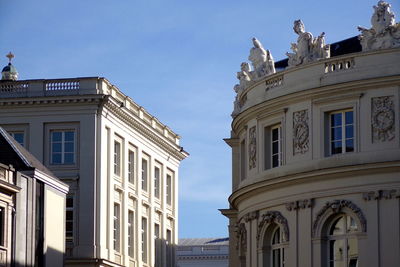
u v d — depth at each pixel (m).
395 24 67.19
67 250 92.75
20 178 74.56
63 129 94.50
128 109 99.50
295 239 68.75
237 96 80.12
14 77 104.44
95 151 93.81
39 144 94.38
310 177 67.94
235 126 77.44
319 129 68.25
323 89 67.94
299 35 70.88
